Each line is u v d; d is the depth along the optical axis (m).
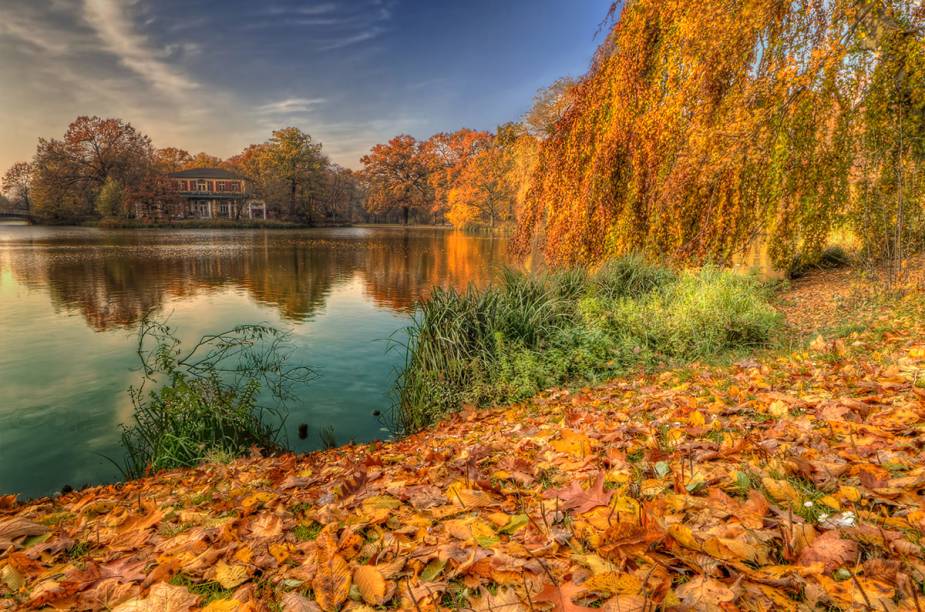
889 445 1.86
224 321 10.96
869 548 1.17
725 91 9.00
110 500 3.05
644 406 3.29
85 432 5.43
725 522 1.38
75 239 37.84
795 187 8.96
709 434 2.35
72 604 1.39
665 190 9.31
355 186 95.38
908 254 7.19
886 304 6.19
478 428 4.03
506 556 1.26
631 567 1.14
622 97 9.91
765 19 8.35
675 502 1.52
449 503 1.84
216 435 4.95
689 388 3.71
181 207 69.31
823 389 2.94
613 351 5.93
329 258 25.72
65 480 4.47
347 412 5.96
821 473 1.65
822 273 9.70
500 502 1.77
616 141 9.93
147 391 6.62
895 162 7.78
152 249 29.70
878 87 7.80
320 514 1.94
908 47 7.36
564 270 9.52
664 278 8.77
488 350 6.07
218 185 76.75
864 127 8.12
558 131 11.66
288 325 10.61
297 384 6.89
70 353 8.33
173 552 1.71
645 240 9.95
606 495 1.54
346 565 1.37
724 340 5.97
